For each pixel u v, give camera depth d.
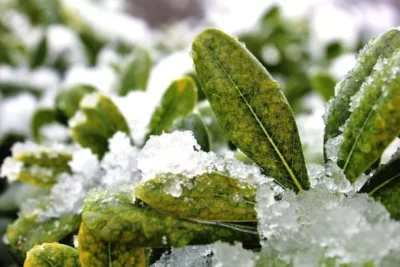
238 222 0.24
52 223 0.30
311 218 0.24
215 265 0.23
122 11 1.09
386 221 0.23
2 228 0.48
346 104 0.25
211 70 0.25
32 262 0.25
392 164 0.24
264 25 0.69
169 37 0.86
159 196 0.23
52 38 0.67
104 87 0.53
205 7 2.10
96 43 0.74
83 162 0.31
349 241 0.22
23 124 0.56
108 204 0.24
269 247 0.23
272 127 0.25
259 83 0.25
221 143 0.33
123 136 0.31
